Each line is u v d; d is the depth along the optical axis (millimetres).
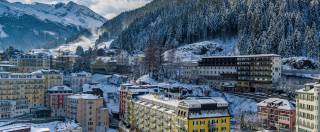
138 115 197000
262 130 185125
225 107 156375
